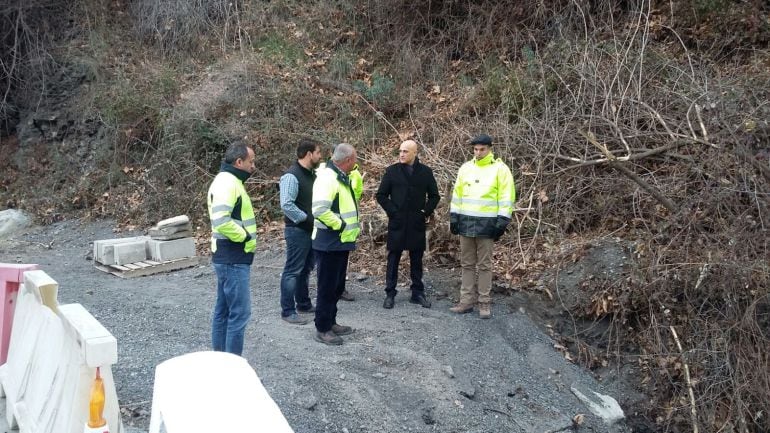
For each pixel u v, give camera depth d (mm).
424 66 12297
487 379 5781
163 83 12680
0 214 11891
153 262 8734
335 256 5684
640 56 9070
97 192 12234
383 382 5316
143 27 13953
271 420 2348
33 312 4414
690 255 7133
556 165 8953
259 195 10766
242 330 4859
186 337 6031
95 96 12984
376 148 10984
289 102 11750
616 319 7082
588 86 9367
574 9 11031
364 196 9820
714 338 6586
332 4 13734
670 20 10414
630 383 6688
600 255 7684
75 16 14297
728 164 7273
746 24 9930
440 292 7668
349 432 4621
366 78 12398
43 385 3781
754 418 6230
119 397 4648
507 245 8500
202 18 13688
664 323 6914
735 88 8492
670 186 8062
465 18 12383
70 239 10969
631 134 8695
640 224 8125
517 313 7176
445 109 11117
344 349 5766
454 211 6836
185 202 11156
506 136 9477
